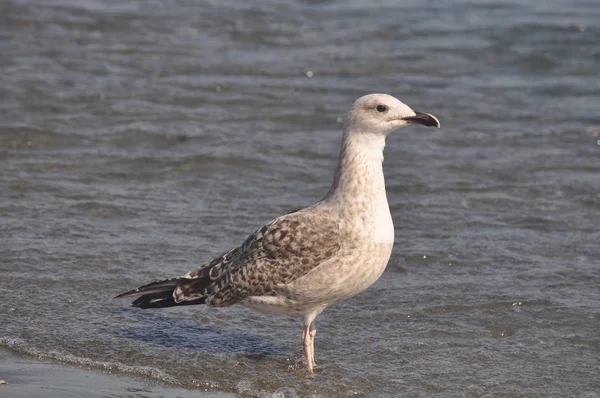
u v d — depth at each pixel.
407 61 23.88
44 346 10.73
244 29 26.14
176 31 25.70
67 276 12.49
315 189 16.12
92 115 19.14
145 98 20.39
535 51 24.59
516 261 13.47
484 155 17.97
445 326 11.54
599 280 12.82
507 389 10.09
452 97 21.39
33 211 14.64
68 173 16.31
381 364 10.62
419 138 18.88
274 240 10.02
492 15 27.84
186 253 13.35
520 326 11.56
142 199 15.36
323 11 28.22
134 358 10.56
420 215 15.14
